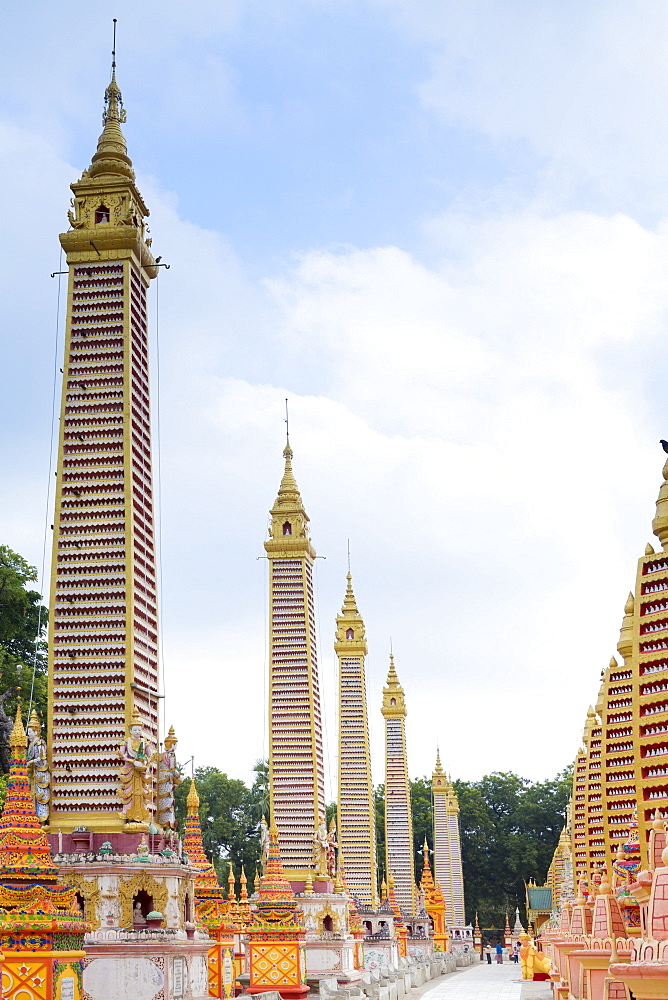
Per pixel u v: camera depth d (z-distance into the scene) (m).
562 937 62.88
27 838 49.88
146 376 79.31
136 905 63.59
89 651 70.50
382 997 81.06
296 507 123.75
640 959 28.22
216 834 182.75
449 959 148.50
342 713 144.62
